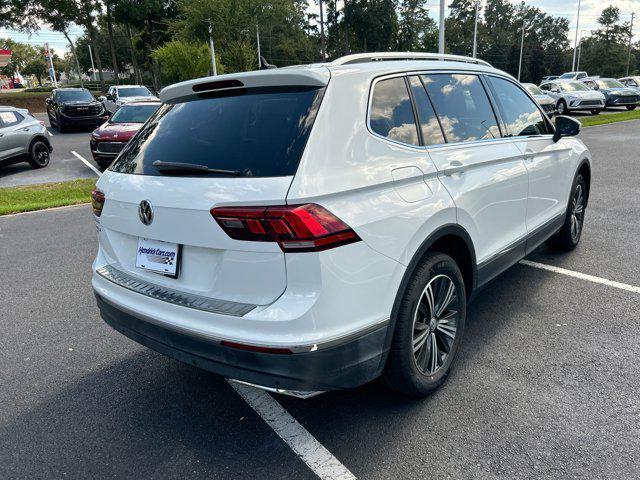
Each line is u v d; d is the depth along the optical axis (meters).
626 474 2.33
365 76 2.66
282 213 2.13
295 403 3.01
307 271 2.18
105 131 13.13
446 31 94.00
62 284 5.14
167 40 59.06
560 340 3.57
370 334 2.41
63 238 6.86
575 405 2.84
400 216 2.52
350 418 2.83
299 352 2.19
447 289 2.98
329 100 2.43
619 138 15.05
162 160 2.64
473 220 3.15
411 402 2.95
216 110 2.68
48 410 3.05
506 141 3.67
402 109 2.82
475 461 2.46
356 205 2.34
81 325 4.21
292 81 2.49
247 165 2.32
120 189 2.73
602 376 3.11
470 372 3.22
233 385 3.26
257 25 34.22
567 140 4.84
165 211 2.46
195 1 32.31
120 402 3.11
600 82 27.62
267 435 2.73
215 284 2.37
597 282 4.55
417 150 2.79
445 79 3.26
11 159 12.98
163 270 2.56
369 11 69.00
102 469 2.53
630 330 3.67
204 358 2.42
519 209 3.84
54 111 24.22
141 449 2.67
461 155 3.09
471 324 3.87
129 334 2.81
